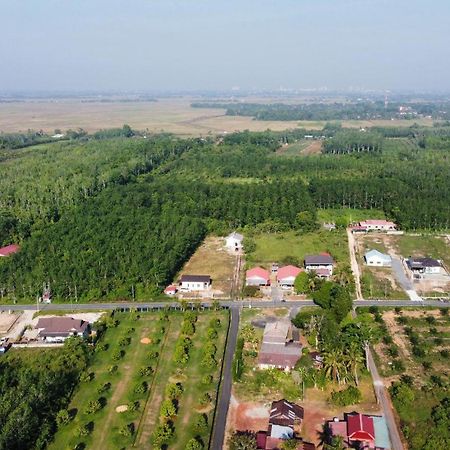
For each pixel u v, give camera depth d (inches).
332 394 4185.5
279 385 4352.9
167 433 3708.2
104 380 4475.9
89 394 4291.3
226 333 5191.9
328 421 3907.5
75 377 4500.5
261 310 5767.7
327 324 4958.2
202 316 5600.4
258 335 5167.3
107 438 3767.2
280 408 3941.9
